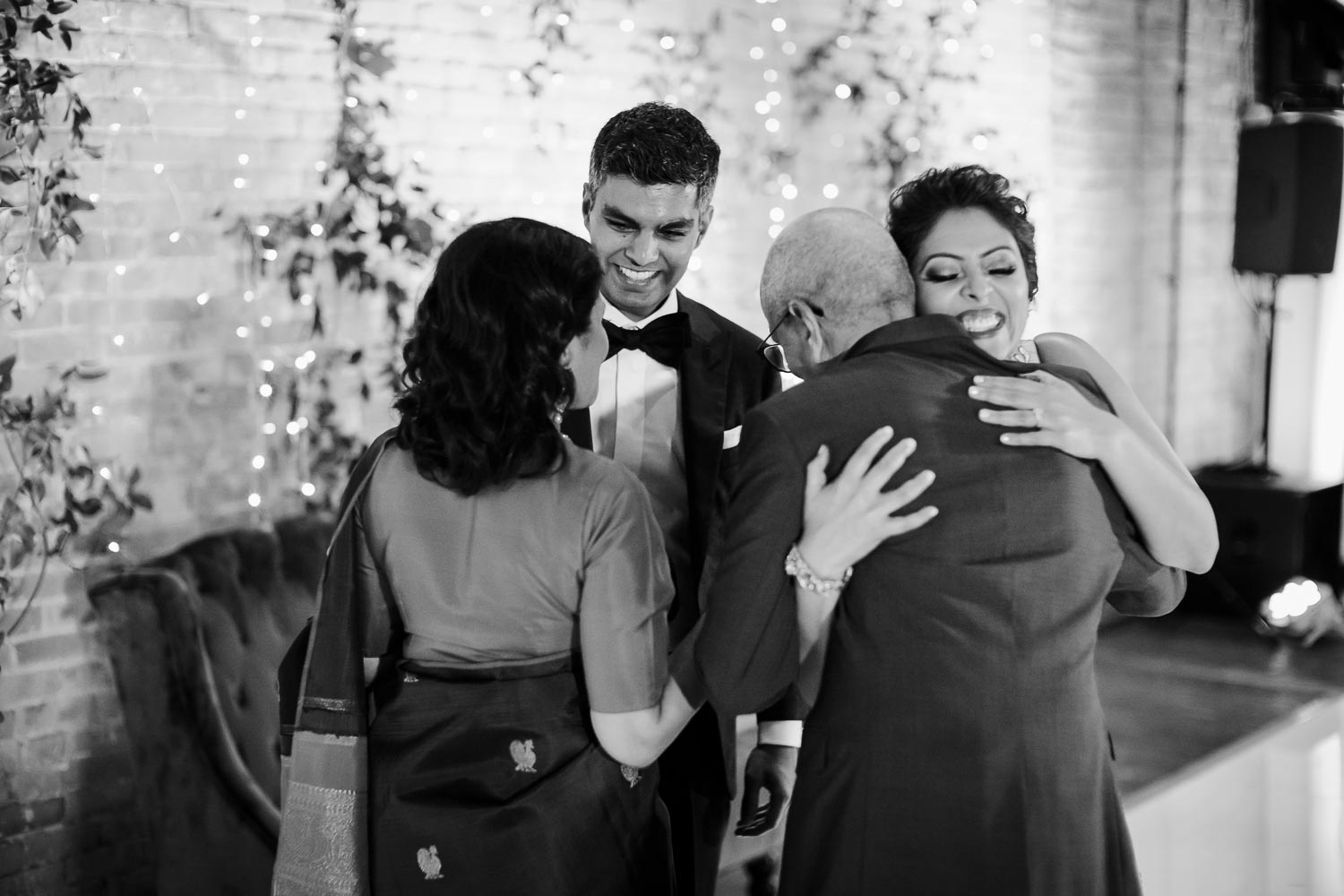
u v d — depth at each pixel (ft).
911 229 6.10
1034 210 17.66
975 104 16.92
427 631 5.48
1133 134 19.15
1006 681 5.14
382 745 5.49
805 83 15.40
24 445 10.08
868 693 5.29
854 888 5.32
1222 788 13.15
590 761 5.49
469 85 12.47
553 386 5.33
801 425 5.32
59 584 10.32
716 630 5.33
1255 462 19.57
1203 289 20.47
